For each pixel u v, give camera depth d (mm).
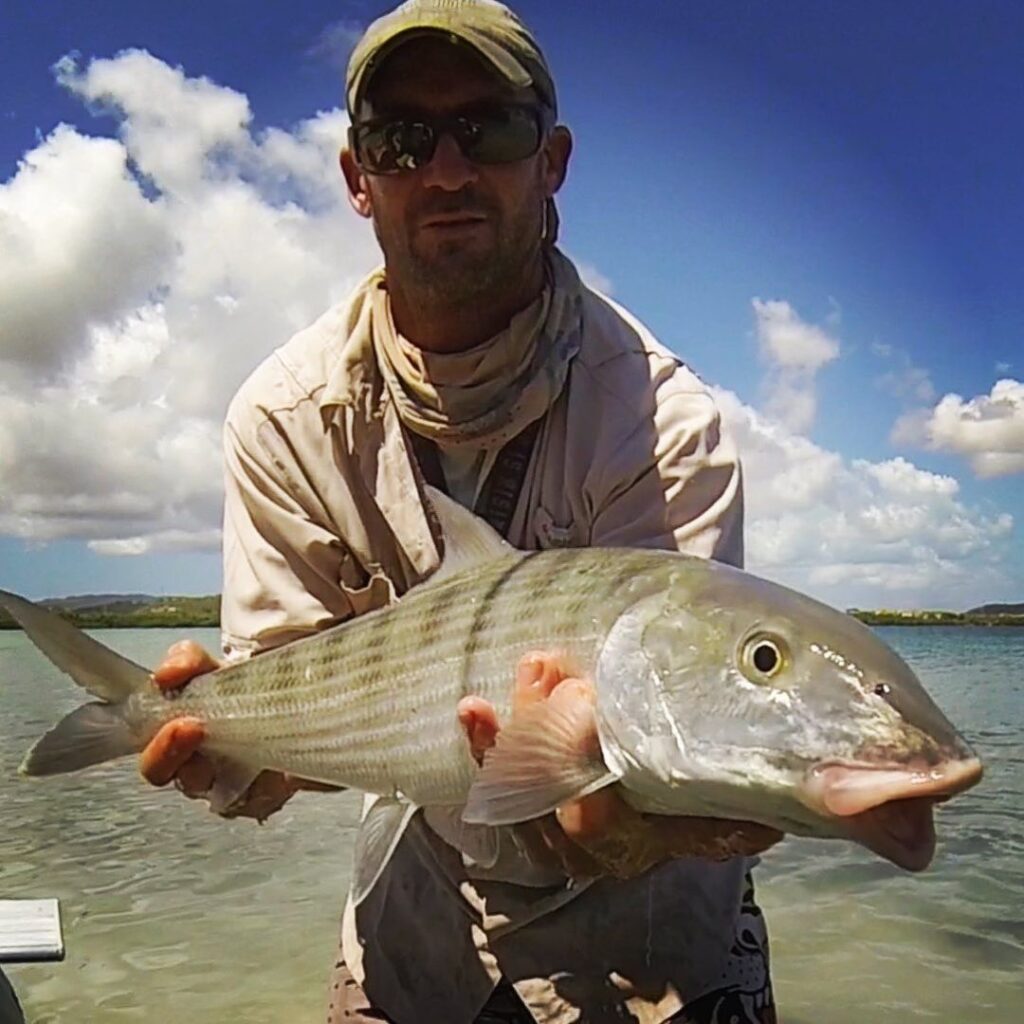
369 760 760
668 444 823
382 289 876
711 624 591
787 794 543
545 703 622
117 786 2629
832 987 1390
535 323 832
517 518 854
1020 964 1443
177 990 1399
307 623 876
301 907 1714
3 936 994
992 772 2633
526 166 809
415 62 795
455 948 849
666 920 820
